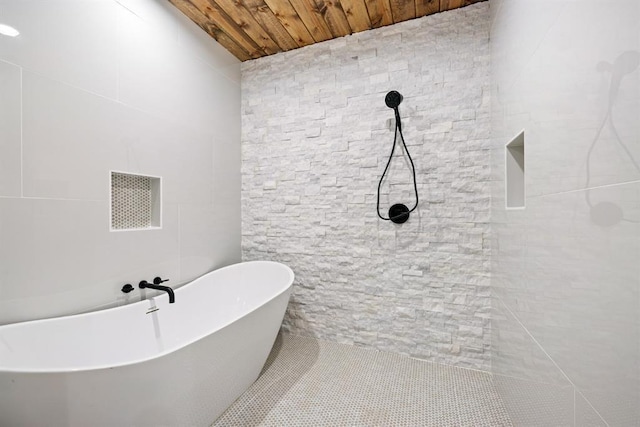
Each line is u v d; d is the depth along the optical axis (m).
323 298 2.22
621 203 0.55
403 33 1.96
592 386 0.65
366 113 2.07
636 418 0.51
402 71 1.97
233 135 2.38
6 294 1.14
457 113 1.84
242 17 1.94
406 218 1.96
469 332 1.83
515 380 1.24
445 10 1.86
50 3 1.26
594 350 0.64
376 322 2.07
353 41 2.10
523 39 1.09
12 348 1.12
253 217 2.44
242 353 1.44
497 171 1.55
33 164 1.21
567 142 0.76
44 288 1.25
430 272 1.92
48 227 1.26
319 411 1.45
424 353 1.94
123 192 1.61
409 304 1.97
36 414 0.90
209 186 2.15
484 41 1.78
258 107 2.42
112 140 1.51
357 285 2.12
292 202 2.30
